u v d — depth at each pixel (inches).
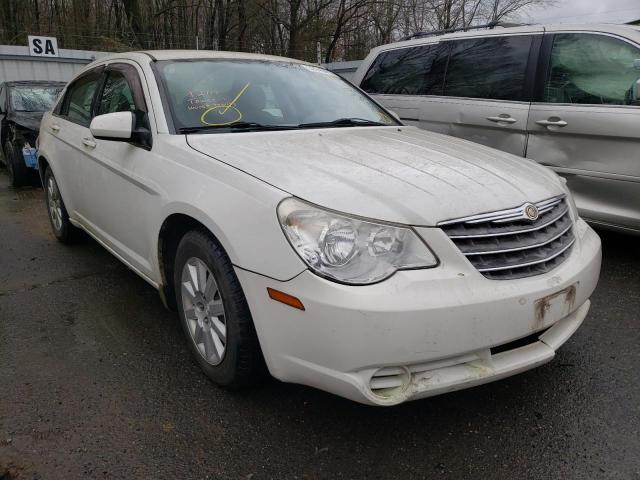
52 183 187.9
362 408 99.3
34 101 331.6
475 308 79.5
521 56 190.5
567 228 100.8
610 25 172.4
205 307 101.9
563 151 175.9
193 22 1020.5
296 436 91.8
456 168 100.0
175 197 102.0
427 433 92.8
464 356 82.7
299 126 130.0
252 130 121.4
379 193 85.2
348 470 84.4
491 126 195.0
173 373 110.4
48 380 107.6
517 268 86.7
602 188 168.1
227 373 97.7
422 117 219.5
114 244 140.2
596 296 147.9
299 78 149.3
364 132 129.6
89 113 156.8
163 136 114.6
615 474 83.4
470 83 205.6
